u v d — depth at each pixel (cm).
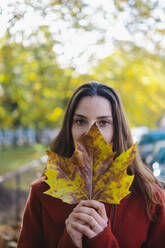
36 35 297
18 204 500
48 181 117
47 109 471
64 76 414
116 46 363
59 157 120
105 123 155
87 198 120
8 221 443
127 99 471
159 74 440
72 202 117
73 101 162
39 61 400
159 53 378
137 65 418
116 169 120
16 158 1369
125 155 120
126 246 143
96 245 120
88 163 122
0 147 2056
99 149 122
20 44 342
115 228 146
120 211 148
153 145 521
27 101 499
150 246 150
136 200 153
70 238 125
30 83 476
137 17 308
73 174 120
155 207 152
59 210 154
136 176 158
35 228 161
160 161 468
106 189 120
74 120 157
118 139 162
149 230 152
